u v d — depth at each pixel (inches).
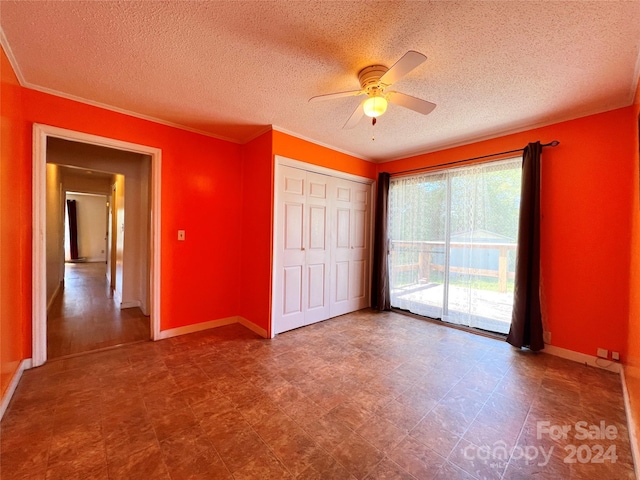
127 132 103.3
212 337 117.7
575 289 99.7
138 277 161.2
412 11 55.6
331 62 73.2
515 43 64.4
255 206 126.6
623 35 60.4
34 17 57.6
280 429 63.1
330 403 73.0
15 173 78.4
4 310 69.7
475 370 91.4
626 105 90.1
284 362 95.8
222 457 54.9
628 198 89.4
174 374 86.7
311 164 130.5
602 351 93.7
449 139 127.7
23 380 81.0
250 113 104.3
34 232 86.7
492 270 121.6
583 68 73.3
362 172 158.7
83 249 365.1
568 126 102.0
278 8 55.5
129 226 158.2
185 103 96.7
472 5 53.7
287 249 124.6
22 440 58.0
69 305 161.6
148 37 64.1
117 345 107.7
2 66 67.2
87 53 69.9
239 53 69.9
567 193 101.7
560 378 86.7
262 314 121.0
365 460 54.7
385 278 160.2
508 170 117.1
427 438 61.1
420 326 133.5
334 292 147.7
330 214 143.7
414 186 150.6
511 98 90.0
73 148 139.6
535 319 104.4
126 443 57.9
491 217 121.7
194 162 121.3
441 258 139.3
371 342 113.8
